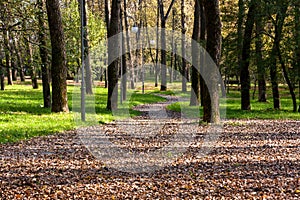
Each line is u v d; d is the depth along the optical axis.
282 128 14.98
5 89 37.25
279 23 22.17
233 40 23.83
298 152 10.14
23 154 9.76
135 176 7.73
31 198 6.28
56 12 18.30
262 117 19.19
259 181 7.31
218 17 14.98
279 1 21.34
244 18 24.61
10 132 12.76
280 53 22.56
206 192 6.64
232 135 13.11
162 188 6.90
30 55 19.36
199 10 23.66
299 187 6.91
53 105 18.95
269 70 24.41
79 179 7.45
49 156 9.54
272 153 10.02
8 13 17.41
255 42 23.81
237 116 19.59
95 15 45.50
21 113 18.44
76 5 31.03
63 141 11.65
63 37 18.69
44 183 7.14
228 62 24.20
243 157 9.52
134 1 44.41
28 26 17.91
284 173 7.91
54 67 18.67
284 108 25.75
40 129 13.66
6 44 18.20
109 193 6.60
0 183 7.11
